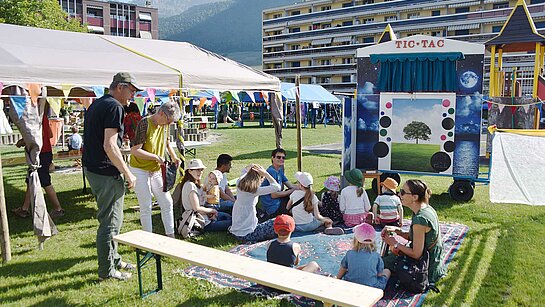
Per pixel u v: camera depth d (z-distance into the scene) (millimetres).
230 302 3941
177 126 6941
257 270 3461
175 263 4855
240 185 5691
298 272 3430
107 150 3990
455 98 8047
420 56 8141
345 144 8055
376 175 8266
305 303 3904
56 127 9586
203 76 6523
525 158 9836
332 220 6367
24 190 8992
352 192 6293
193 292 4133
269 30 79688
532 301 3898
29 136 5020
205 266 3576
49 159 6840
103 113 4012
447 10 58969
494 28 54719
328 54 69562
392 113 8508
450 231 5980
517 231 5961
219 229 5984
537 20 49469
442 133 8180
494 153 10250
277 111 8602
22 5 23891
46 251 5254
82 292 4109
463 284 4258
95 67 5535
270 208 6523
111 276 4375
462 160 8062
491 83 14500
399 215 6066
